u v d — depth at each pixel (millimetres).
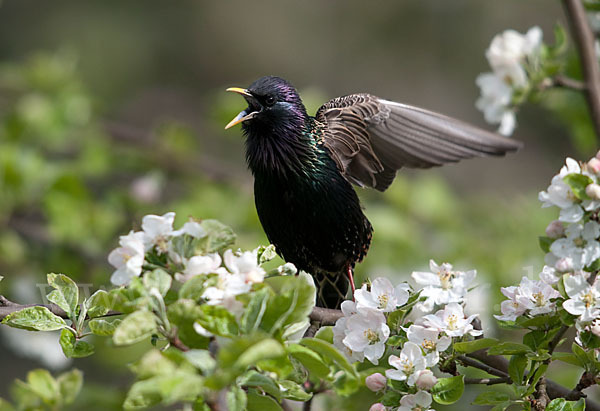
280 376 4887
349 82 24625
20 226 12930
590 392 9234
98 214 12695
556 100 12797
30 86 14805
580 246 5652
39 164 12984
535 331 5930
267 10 25781
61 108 14156
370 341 5812
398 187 13664
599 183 5578
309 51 25141
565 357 5914
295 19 25391
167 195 15125
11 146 13188
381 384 5832
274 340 4297
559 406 5797
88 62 23312
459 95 23859
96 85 23172
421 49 24297
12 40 23000
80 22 23625
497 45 10031
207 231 5062
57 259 12586
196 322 4750
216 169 14797
